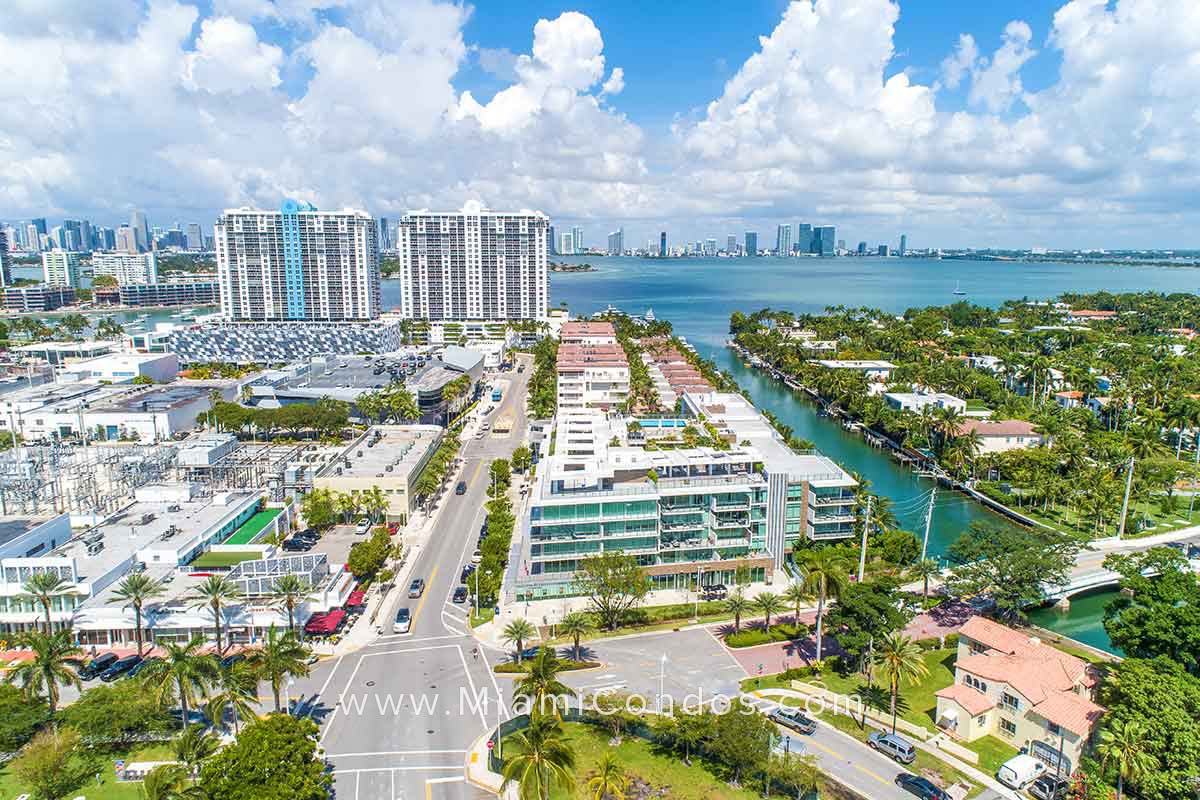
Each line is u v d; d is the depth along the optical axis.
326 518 170.50
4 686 98.19
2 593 121.88
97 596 126.56
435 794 90.00
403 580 149.25
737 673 118.06
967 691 105.06
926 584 139.38
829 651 125.12
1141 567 132.38
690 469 155.25
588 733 102.38
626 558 131.88
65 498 177.75
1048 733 96.12
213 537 153.88
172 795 77.12
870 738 100.06
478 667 118.75
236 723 101.56
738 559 149.75
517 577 140.88
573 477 144.75
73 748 92.75
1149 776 84.31
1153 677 94.00
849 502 158.00
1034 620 141.88
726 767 95.31
